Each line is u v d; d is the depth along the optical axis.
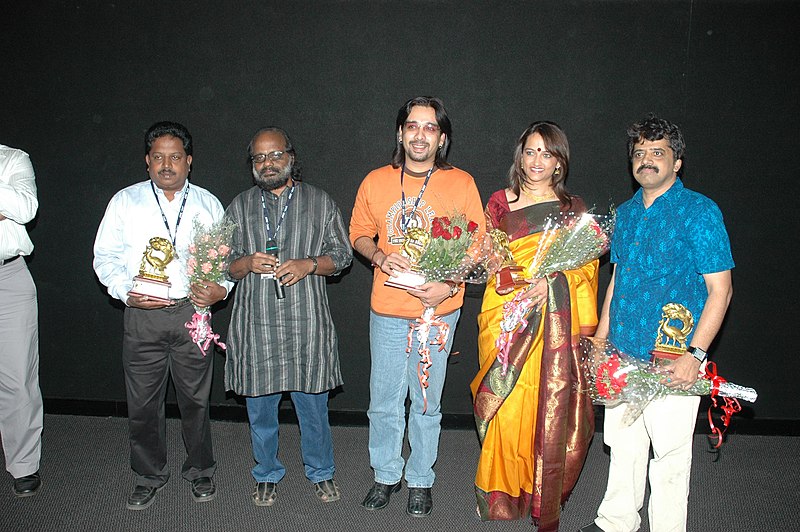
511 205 3.01
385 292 3.00
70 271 4.13
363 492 3.35
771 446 3.93
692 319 2.50
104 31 3.90
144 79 3.94
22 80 3.96
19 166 3.05
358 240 3.08
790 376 4.05
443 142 2.99
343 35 3.85
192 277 2.89
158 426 3.17
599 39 3.80
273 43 3.88
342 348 4.15
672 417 2.60
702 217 2.47
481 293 3.28
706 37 3.77
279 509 3.18
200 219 3.06
